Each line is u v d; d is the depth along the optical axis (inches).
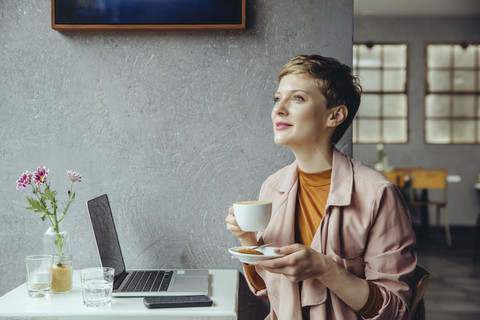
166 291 51.0
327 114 47.0
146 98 64.6
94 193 65.2
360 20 300.8
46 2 64.7
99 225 54.1
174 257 65.2
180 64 64.4
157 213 65.1
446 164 299.7
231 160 64.6
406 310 43.1
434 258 215.2
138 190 65.1
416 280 46.6
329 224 45.8
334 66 47.3
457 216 299.4
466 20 297.7
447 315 132.9
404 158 300.8
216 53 64.3
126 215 65.1
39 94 64.9
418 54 299.1
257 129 64.4
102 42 64.6
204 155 64.7
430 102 301.4
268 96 64.2
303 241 48.9
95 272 48.8
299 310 45.5
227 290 53.3
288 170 52.2
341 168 47.3
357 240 45.5
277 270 41.6
